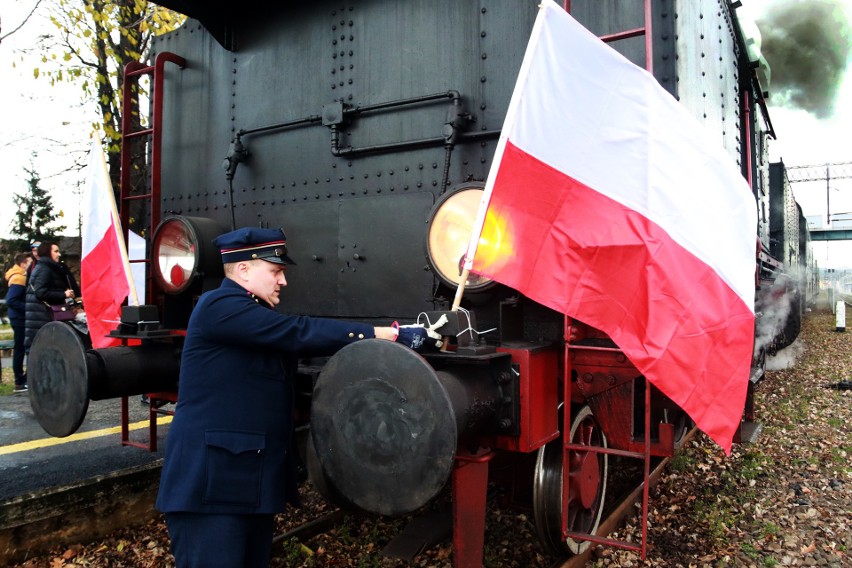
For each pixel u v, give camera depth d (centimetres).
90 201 382
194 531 204
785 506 395
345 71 347
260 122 378
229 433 207
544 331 277
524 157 238
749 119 564
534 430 243
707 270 261
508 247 241
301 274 352
